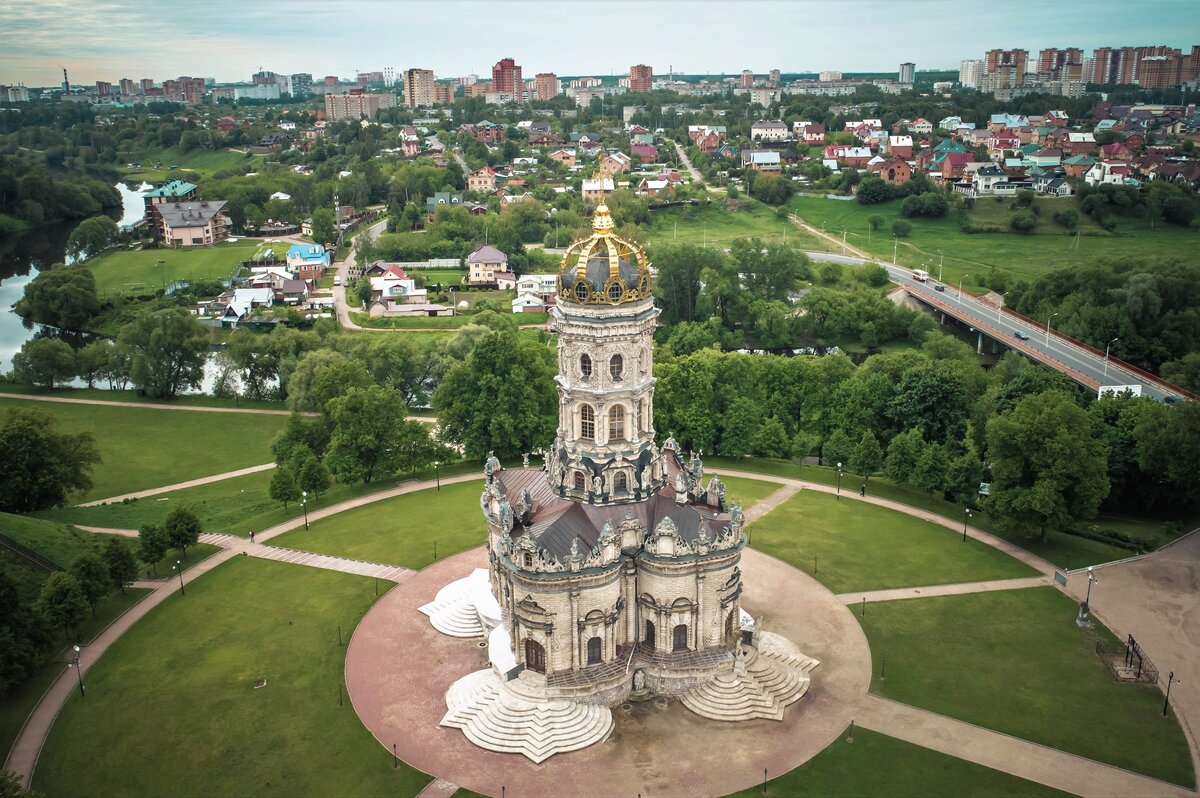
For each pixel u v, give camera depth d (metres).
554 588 97.25
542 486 111.75
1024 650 110.50
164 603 122.94
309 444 167.50
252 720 98.88
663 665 101.88
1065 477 132.38
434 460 165.38
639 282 100.94
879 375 171.88
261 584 127.75
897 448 153.75
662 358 199.62
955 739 95.19
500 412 167.38
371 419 160.00
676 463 119.50
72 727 97.69
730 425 167.62
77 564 116.62
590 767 91.56
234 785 89.44
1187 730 95.88
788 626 116.19
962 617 117.81
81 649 112.00
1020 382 166.25
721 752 93.56
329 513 151.38
